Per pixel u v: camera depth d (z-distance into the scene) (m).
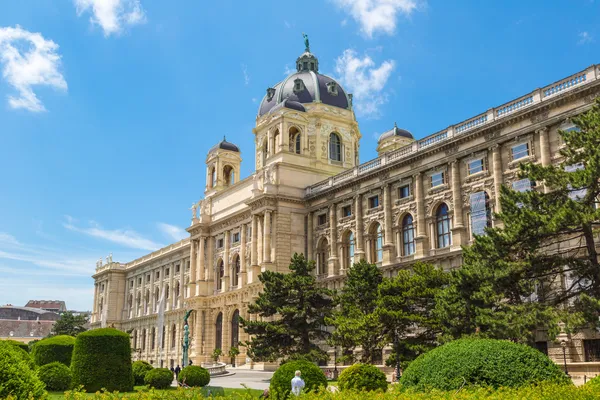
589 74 47.38
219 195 97.62
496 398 17.28
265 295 59.69
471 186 57.16
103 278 152.62
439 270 48.38
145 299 137.25
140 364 53.66
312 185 81.38
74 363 40.84
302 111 87.44
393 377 46.69
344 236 74.12
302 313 57.34
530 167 36.56
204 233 98.06
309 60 102.38
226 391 38.00
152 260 134.62
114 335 41.69
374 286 52.53
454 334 39.31
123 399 20.03
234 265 91.06
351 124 95.94
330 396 19.41
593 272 34.59
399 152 66.88
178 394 20.22
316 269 77.88
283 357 59.12
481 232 54.78
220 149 103.62
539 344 46.66
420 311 47.66
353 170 73.94
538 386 18.28
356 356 53.69
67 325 136.50
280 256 77.88
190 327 97.88
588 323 33.59
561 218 33.12
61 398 33.38
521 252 36.78
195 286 98.31
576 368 42.16
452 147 59.38
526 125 51.97
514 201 36.53
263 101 100.56
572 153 36.22
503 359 20.27
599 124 35.16
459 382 19.95
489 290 36.00
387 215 66.69
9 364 18.28
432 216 61.38
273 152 86.62
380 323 47.06
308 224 80.25
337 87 98.19
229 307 88.88
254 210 82.06
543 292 37.44
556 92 50.22
